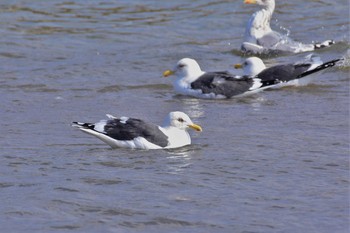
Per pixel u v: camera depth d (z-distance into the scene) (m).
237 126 16.28
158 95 19.53
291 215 11.15
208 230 10.66
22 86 20.00
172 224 10.84
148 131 14.57
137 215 11.16
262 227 10.73
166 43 24.77
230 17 27.52
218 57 23.50
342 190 12.16
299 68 20.08
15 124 16.45
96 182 12.55
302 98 18.80
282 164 13.51
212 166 13.41
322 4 28.98
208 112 17.77
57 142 15.06
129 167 13.37
